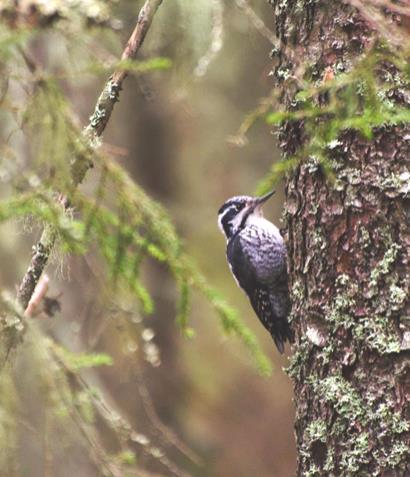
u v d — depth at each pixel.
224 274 23.61
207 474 22.92
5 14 6.76
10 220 7.16
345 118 6.62
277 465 23.47
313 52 9.16
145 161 23.73
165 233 6.93
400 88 8.62
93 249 11.77
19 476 6.27
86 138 6.79
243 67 21.48
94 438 6.91
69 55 7.42
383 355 8.61
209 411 23.59
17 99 9.46
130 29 11.94
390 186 8.73
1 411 6.34
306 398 9.15
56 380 6.74
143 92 9.81
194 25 12.77
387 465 8.52
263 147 23.98
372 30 8.85
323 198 9.07
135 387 21.58
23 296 7.57
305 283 9.27
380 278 8.70
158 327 23.23
